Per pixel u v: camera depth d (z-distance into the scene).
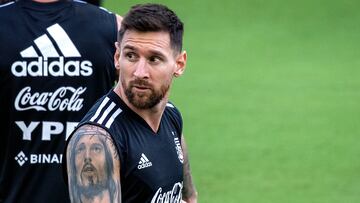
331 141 29.28
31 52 12.99
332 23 47.22
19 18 13.07
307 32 45.81
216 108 33.09
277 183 25.33
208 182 25.36
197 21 47.44
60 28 13.10
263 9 49.25
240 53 42.03
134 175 10.64
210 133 30.06
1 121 13.12
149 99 10.53
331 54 41.91
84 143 10.38
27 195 13.09
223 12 48.78
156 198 10.85
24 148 13.06
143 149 10.70
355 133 30.12
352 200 23.88
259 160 27.38
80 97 13.13
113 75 13.39
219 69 39.06
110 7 47.84
